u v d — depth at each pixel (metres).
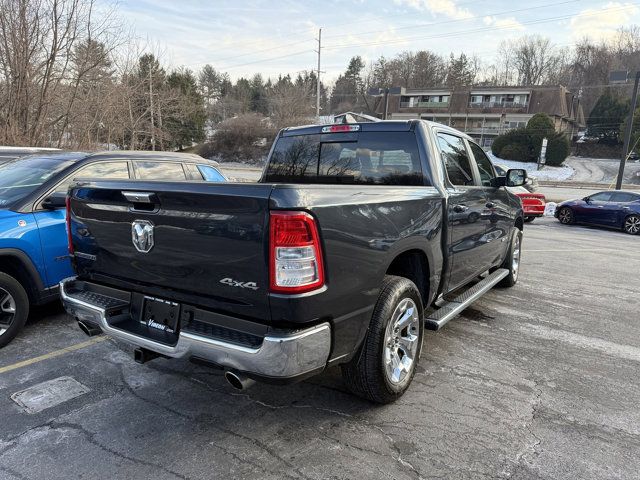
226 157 58.56
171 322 2.61
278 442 2.66
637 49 82.94
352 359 2.84
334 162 4.04
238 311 2.32
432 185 3.53
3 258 4.00
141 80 20.56
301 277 2.15
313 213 2.20
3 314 3.95
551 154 49.72
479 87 66.00
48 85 13.95
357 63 105.06
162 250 2.54
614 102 61.00
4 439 2.65
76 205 3.04
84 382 3.35
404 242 2.94
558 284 6.74
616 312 5.38
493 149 54.00
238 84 95.19
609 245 11.59
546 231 14.54
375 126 3.81
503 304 5.60
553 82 92.81
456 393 3.28
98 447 2.59
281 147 4.41
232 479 2.34
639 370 3.76
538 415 3.01
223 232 2.27
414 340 3.21
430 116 68.56
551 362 3.88
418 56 97.75
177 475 2.37
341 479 2.35
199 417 2.91
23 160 5.09
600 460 2.56
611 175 46.22
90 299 2.96
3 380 3.36
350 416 2.94
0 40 13.14
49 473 2.37
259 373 2.21
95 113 16.44
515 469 2.46
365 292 2.59
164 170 5.54
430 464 2.48
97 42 15.10
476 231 4.30
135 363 3.67
